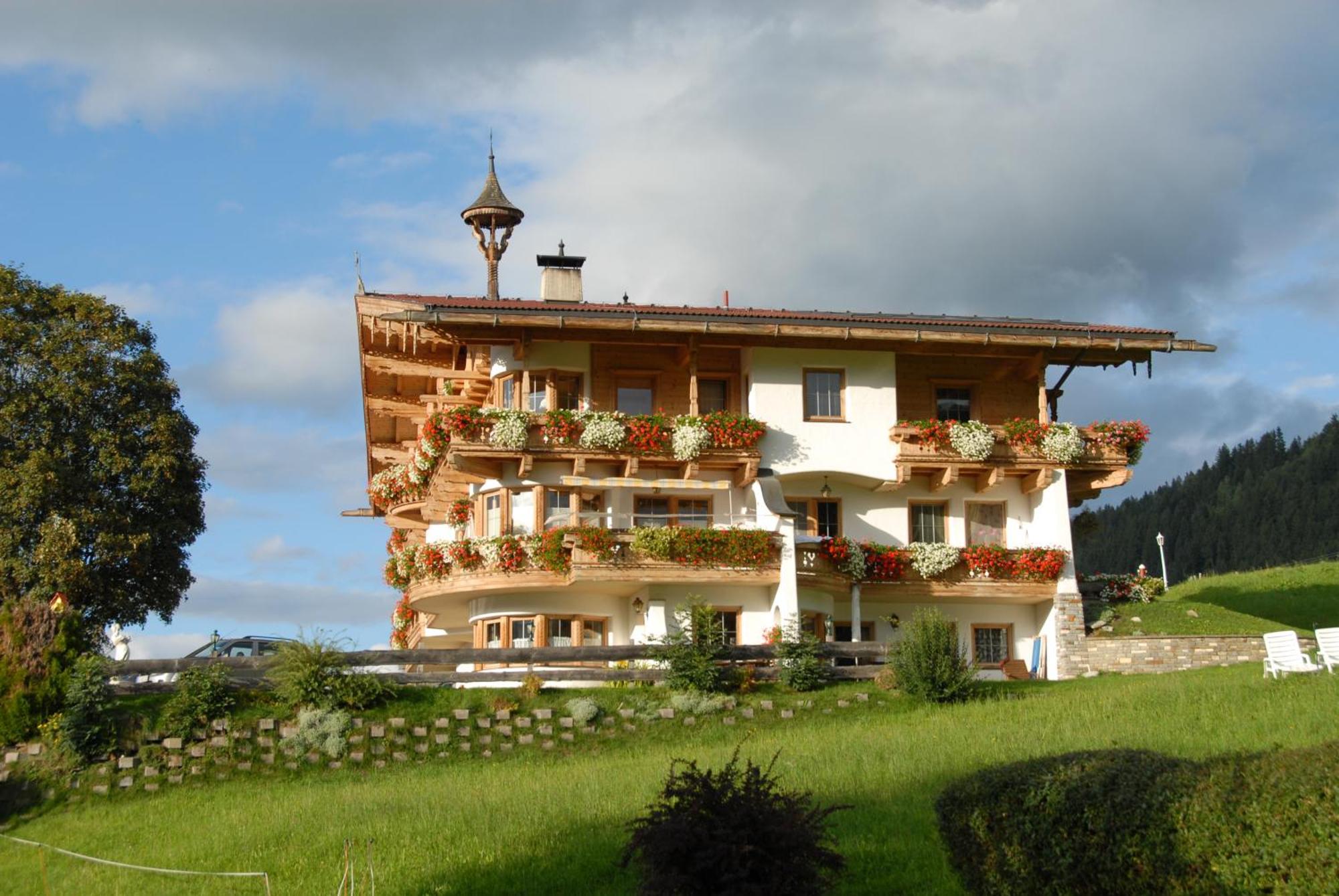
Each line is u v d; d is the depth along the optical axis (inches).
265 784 1051.9
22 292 1711.4
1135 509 4109.3
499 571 1368.1
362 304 1443.2
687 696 1180.5
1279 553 3486.7
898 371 1528.1
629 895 668.7
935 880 629.0
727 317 1425.9
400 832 820.6
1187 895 479.8
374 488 1643.7
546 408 1427.2
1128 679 1216.8
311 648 1144.8
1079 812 518.9
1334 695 910.4
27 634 1093.1
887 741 946.1
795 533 1432.1
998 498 1520.7
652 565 1354.6
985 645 1513.3
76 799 1029.8
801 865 546.6
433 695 1157.7
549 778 961.5
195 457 1772.9
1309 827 456.1
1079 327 1513.3
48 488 1615.4
